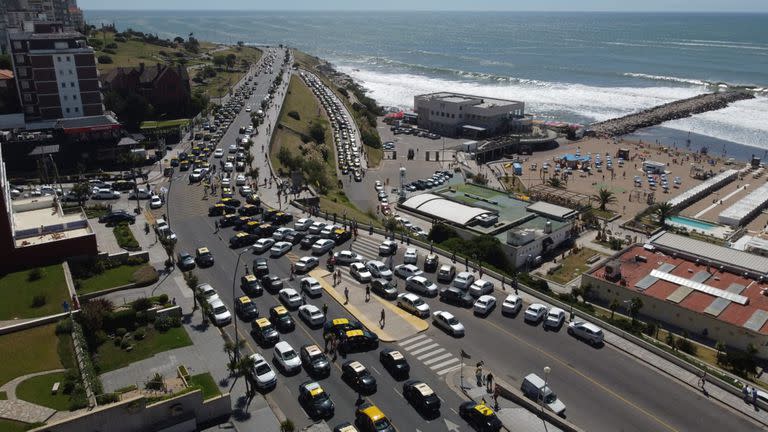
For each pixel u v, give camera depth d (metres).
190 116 185.25
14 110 147.75
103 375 55.12
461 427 49.91
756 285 84.31
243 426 49.62
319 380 56.12
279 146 163.75
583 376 58.47
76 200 107.88
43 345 55.06
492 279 81.44
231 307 69.94
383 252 89.25
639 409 53.72
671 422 52.16
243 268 81.44
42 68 140.00
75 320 59.56
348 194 143.12
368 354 60.72
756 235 120.75
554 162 185.88
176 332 63.62
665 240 100.62
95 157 133.00
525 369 59.28
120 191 116.50
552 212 118.56
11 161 126.62
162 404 47.94
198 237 92.75
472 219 112.06
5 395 47.34
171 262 79.88
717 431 51.22
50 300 64.19
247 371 51.56
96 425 45.53
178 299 71.25
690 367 60.28
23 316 60.41
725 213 135.00
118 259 79.12
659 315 79.88
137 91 176.75
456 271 83.56
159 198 108.31
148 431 47.69
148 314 65.12
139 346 60.50
